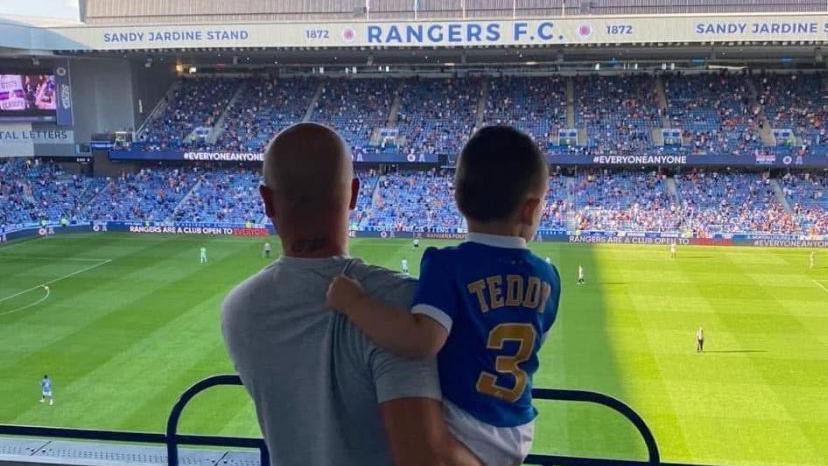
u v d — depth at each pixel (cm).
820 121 5150
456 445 245
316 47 4916
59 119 5338
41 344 2642
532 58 5444
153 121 5675
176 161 5550
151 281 3625
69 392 2194
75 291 3416
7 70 5144
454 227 4772
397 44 4831
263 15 5362
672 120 5322
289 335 252
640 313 3039
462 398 257
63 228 5000
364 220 4900
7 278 3678
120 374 2339
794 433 1902
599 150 5044
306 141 257
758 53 5162
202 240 4775
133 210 5178
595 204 4928
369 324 237
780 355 2508
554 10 5153
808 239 4525
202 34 4909
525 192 266
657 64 5622
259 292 260
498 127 278
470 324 257
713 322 2909
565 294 3359
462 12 5222
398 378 236
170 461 399
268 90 5888
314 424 250
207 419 1952
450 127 5444
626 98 5550
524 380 266
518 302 262
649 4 5075
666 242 4662
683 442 1850
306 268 259
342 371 244
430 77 5856
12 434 431
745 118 5259
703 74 5622
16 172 5247
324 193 257
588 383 2239
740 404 2086
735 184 4981
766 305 3178
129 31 4928
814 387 2211
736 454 1795
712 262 4094
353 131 5494
